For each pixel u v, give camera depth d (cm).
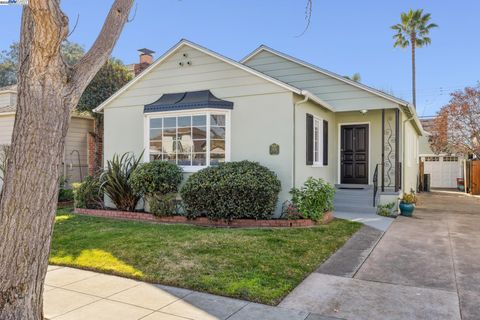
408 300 441
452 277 525
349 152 1308
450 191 2092
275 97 911
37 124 310
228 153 951
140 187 931
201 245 657
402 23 2936
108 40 359
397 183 1116
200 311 405
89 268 558
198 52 995
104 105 1119
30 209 309
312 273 540
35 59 307
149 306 420
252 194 827
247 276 506
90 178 1110
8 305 307
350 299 443
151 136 1031
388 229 855
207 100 942
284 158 900
